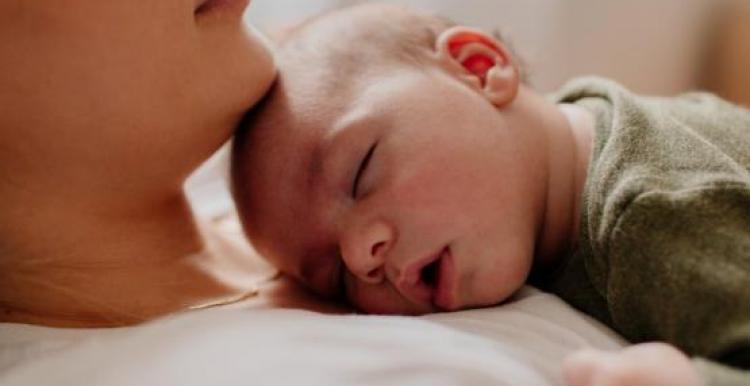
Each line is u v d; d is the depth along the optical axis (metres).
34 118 0.64
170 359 0.56
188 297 0.77
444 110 0.81
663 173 0.74
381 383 0.55
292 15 1.41
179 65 0.68
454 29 0.91
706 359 0.63
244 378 0.53
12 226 0.70
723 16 1.51
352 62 0.85
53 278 0.72
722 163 0.74
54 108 0.64
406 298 0.78
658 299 0.68
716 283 0.66
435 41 0.90
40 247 0.72
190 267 0.81
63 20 0.61
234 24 0.72
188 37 0.68
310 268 0.84
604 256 0.74
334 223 0.80
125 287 0.75
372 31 0.89
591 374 0.57
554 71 1.51
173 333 0.60
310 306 0.83
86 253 0.74
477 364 0.57
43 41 0.62
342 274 0.83
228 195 1.07
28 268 0.72
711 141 0.82
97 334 0.64
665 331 0.68
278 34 0.98
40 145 0.66
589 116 0.90
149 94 0.67
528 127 0.85
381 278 0.78
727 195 0.70
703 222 0.69
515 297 0.79
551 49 1.50
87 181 0.70
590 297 0.79
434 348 0.58
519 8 1.48
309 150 0.80
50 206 0.71
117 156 0.69
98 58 0.64
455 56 0.90
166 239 0.81
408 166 0.77
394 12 0.94
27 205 0.70
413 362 0.56
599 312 0.78
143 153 0.70
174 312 0.73
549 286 0.84
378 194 0.77
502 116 0.84
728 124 0.86
